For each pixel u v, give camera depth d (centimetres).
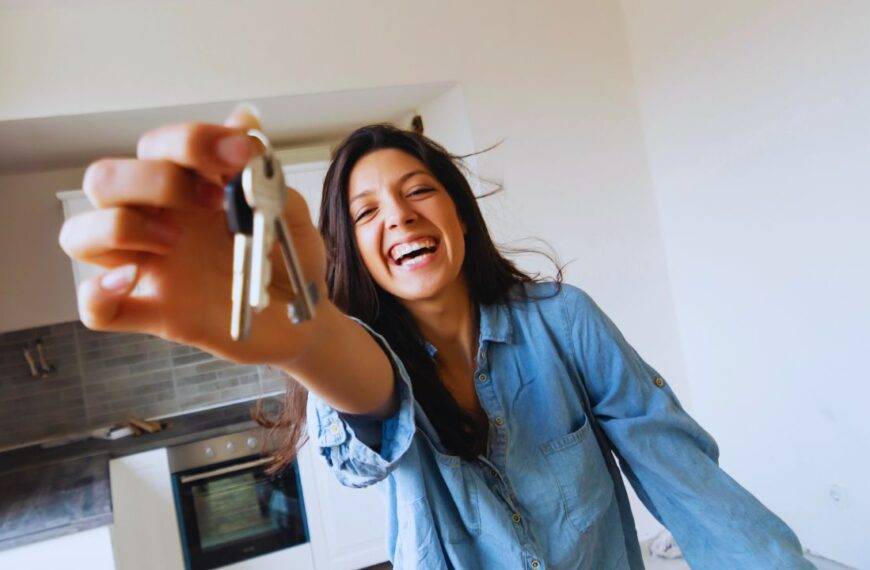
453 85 303
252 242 35
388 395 69
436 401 89
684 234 311
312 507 326
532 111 308
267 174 35
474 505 87
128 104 263
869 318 228
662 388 99
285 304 50
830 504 257
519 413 92
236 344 47
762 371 279
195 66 271
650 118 319
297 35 282
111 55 263
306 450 327
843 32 221
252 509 318
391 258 87
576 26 317
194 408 375
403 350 90
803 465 266
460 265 89
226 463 316
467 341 95
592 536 93
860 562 248
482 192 297
